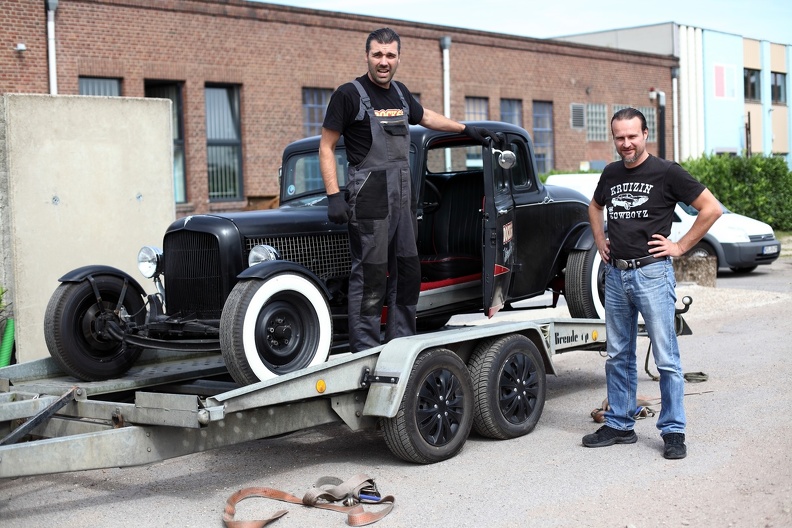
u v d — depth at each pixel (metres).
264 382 4.67
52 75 17.02
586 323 6.61
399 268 5.57
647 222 5.35
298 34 21.03
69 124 8.18
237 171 20.38
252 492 4.79
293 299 5.26
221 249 5.47
